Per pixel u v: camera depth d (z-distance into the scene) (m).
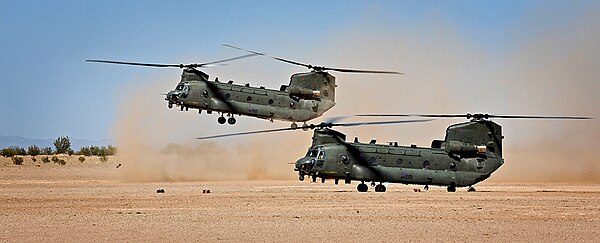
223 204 59.75
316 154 77.19
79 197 67.12
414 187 91.69
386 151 77.94
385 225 45.44
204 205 58.78
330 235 40.91
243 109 93.44
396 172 77.38
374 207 57.38
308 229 43.38
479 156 79.56
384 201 63.34
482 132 80.00
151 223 46.03
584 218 49.94
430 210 55.00
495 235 41.22
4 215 50.69
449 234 41.50
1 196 68.44
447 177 78.38
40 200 63.25
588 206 59.16
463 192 77.94
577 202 63.12
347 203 61.16
